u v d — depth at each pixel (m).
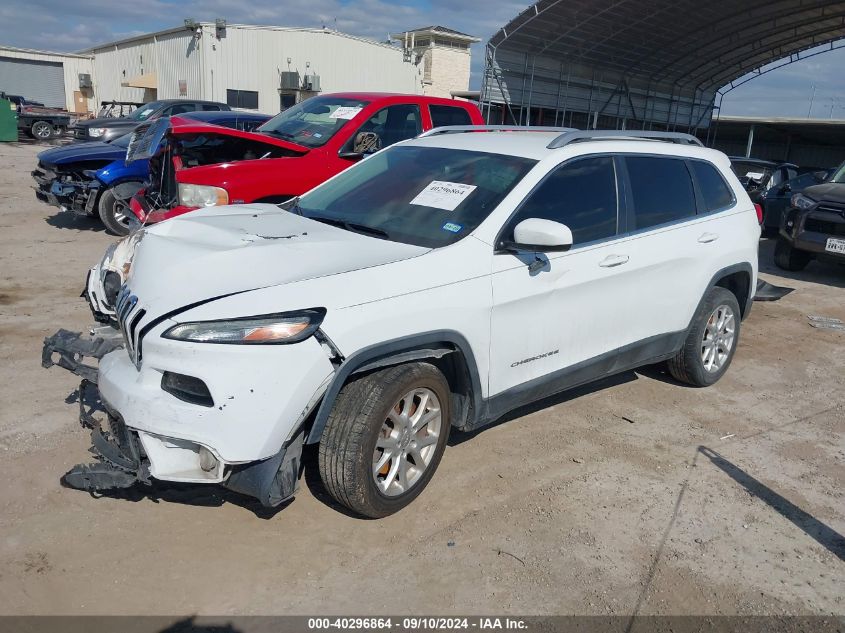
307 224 4.05
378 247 3.63
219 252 3.35
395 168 4.61
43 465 3.84
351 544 3.38
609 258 4.35
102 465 3.31
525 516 3.69
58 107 47.78
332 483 3.36
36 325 6.01
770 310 8.28
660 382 5.72
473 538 3.48
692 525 3.71
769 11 23.86
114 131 16.67
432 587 3.12
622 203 4.57
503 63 26.09
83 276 7.72
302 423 3.15
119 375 3.19
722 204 5.45
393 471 3.51
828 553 3.55
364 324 3.17
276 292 3.06
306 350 3.02
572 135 4.37
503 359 3.88
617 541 3.53
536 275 3.92
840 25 25.16
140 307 3.16
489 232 3.78
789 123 27.73
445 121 8.66
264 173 7.01
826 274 10.48
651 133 5.09
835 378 6.09
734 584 3.27
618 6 22.81
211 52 32.09
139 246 3.76
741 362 6.38
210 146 7.39
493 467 4.16
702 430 4.86
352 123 7.78
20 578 3.02
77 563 3.14
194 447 3.08
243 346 2.93
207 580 3.09
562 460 4.31
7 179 15.48
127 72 40.50
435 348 3.57
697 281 5.12
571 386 4.47
